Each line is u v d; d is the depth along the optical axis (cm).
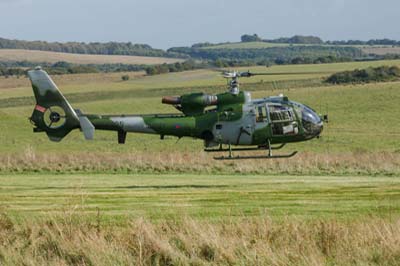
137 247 3033
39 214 3719
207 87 14175
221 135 5381
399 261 2945
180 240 3091
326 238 3120
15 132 12006
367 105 15275
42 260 2998
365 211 4047
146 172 6931
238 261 2947
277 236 3153
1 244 3108
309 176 6631
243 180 6122
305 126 5412
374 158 7394
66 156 7450
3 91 19250
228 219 3472
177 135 5431
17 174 6769
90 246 3028
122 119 5412
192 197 4816
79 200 4597
